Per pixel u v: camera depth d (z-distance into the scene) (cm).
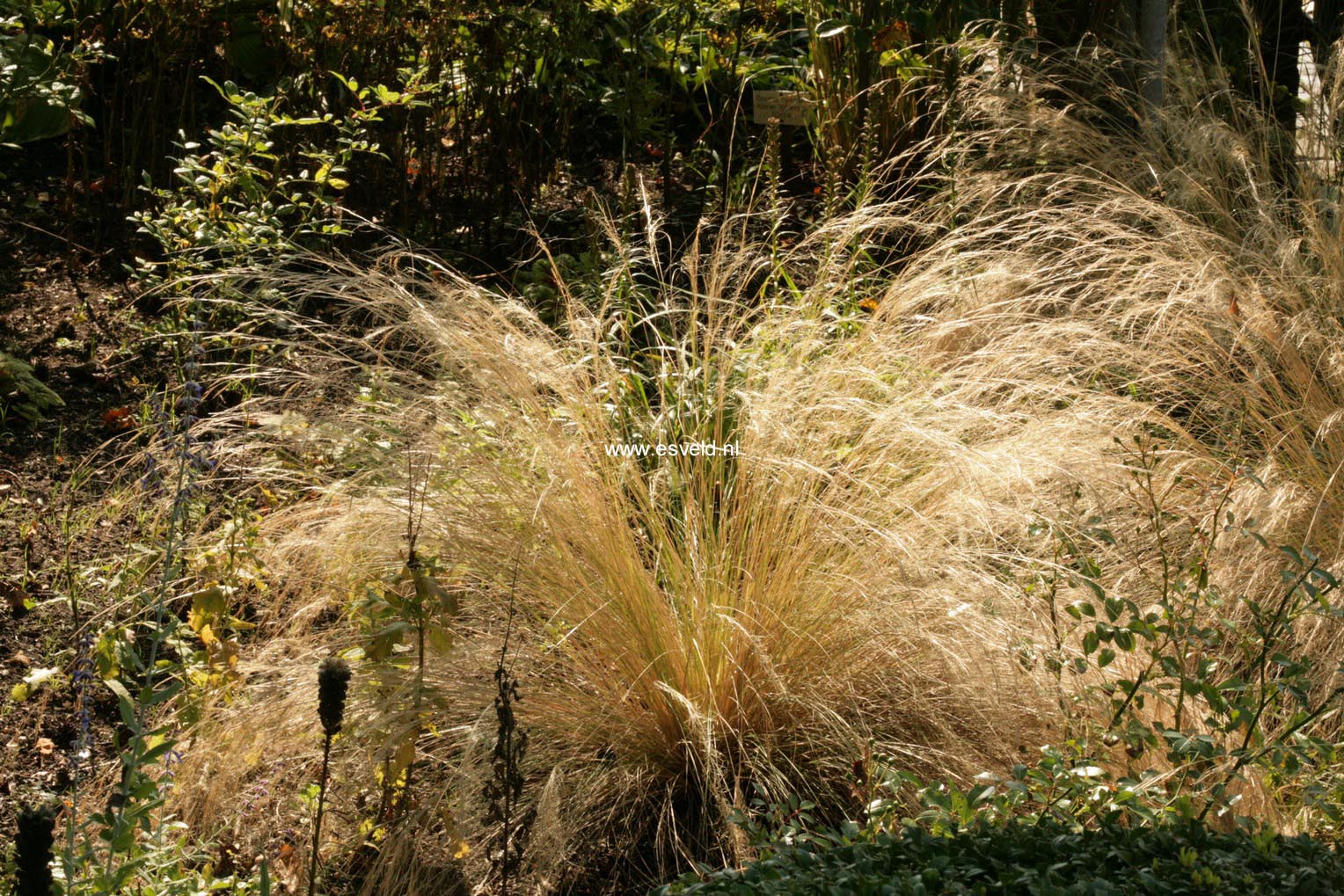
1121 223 540
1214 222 547
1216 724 279
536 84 627
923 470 381
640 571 337
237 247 484
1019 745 323
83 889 249
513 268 586
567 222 623
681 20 688
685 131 723
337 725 247
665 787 332
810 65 687
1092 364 469
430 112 610
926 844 214
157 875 272
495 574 347
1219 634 341
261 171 525
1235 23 741
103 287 542
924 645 338
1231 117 639
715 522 373
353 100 593
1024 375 429
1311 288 468
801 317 447
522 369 378
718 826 316
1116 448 380
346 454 372
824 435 373
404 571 286
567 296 433
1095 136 597
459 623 351
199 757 316
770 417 371
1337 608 298
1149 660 338
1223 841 214
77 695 346
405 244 578
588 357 394
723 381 382
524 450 363
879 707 340
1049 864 208
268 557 363
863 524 341
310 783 321
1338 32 714
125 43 604
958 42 614
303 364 452
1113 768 304
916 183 627
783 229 602
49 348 498
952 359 448
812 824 312
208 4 591
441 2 588
